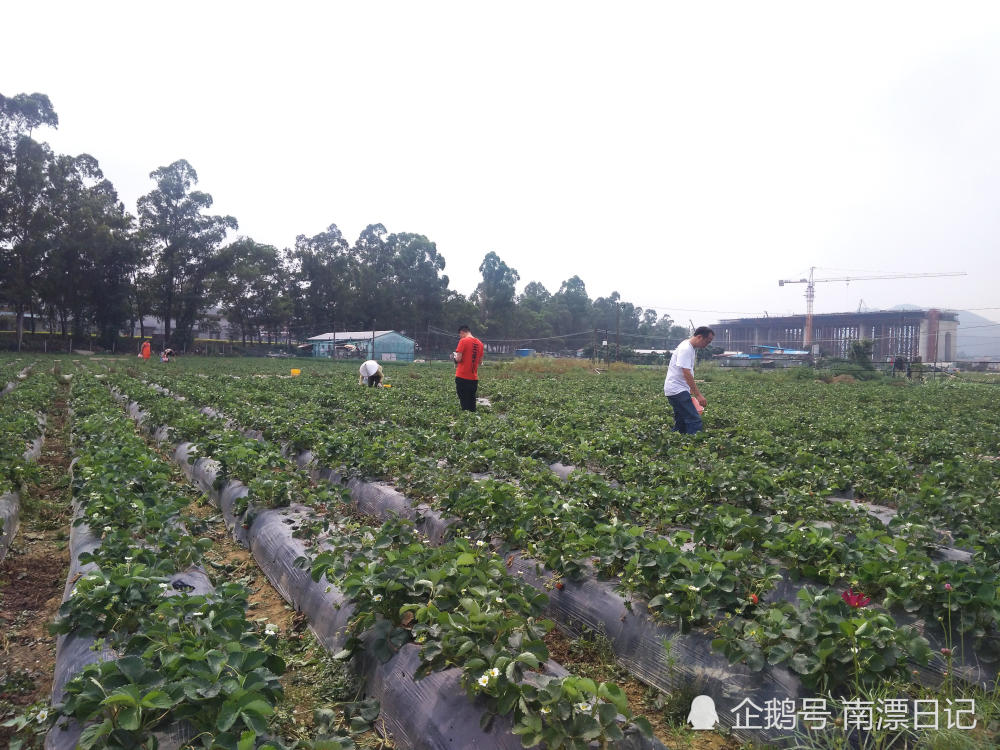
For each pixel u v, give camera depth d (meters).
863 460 10.11
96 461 8.43
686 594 4.70
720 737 4.03
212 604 4.40
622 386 28.97
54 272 58.47
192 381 26.86
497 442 11.28
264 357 74.88
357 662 4.56
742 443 11.74
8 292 56.25
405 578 4.60
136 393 19.11
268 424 13.06
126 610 4.44
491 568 4.94
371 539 6.07
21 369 34.84
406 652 4.25
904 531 6.34
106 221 62.12
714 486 7.98
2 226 56.06
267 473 8.18
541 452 11.20
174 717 3.29
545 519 6.37
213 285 71.75
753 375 49.38
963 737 3.49
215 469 9.62
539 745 3.24
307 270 86.50
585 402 20.03
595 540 5.61
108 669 3.48
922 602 4.67
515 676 3.53
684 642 4.59
